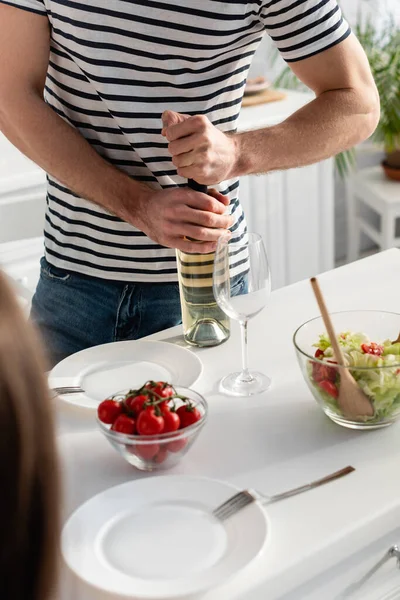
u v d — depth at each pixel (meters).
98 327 1.60
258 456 1.00
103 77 1.41
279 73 3.38
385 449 1.00
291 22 1.38
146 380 1.20
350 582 0.88
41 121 1.44
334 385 1.01
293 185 2.94
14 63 1.43
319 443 1.02
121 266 1.54
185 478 0.93
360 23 3.27
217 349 1.31
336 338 1.00
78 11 1.36
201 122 1.22
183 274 1.29
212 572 0.78
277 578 0.80
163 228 1.28
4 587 0.37
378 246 3.77
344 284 1.50
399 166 3.15
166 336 1.38
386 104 2.99
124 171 1.50
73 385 1.20
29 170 2.33
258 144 1.36
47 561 0.37
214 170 1.26
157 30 1.36
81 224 1.55
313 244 3.08
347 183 3.39
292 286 1.52
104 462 1.01
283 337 1.32
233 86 1.47
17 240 2.32
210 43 1.38
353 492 0.92
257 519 0.85
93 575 0.79
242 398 1.14
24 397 0.34
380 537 0.89
